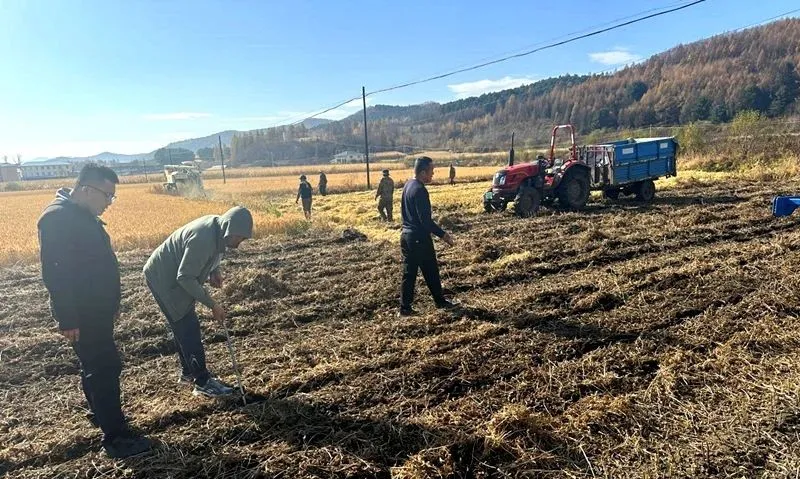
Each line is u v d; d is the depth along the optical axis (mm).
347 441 3342
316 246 11211
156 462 3217
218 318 3861
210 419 3670
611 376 3975
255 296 6773
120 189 47906
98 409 3283
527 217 12922
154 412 3783
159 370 4676
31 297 7836
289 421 3617
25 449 3393
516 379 4055
